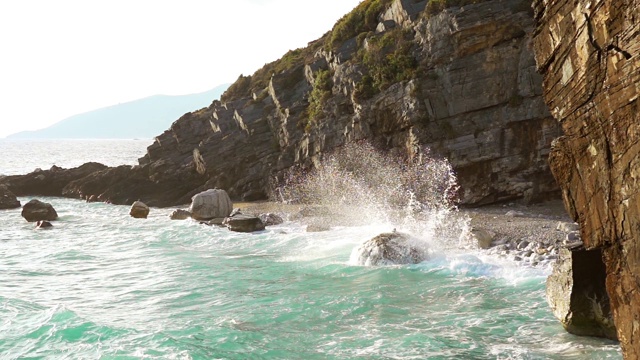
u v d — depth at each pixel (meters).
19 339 12.38
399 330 12.48
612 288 5.43
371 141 36.69
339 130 39.16
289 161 43.81
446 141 32.75
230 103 52.50
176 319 14.12
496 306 13.95
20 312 14.69
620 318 5.35
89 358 11.09
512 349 10.97
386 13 42.62
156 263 21.91
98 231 32.03
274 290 16.72
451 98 32.94
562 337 11.54
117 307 15.58
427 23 35.47
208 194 35.69
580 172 5.71
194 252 24.41
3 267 21.53
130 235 30.00
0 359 11.24
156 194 49.16
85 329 12.87
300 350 11.48
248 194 45.22
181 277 19.17
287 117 45.09
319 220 31.23
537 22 6.18
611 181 5.27
